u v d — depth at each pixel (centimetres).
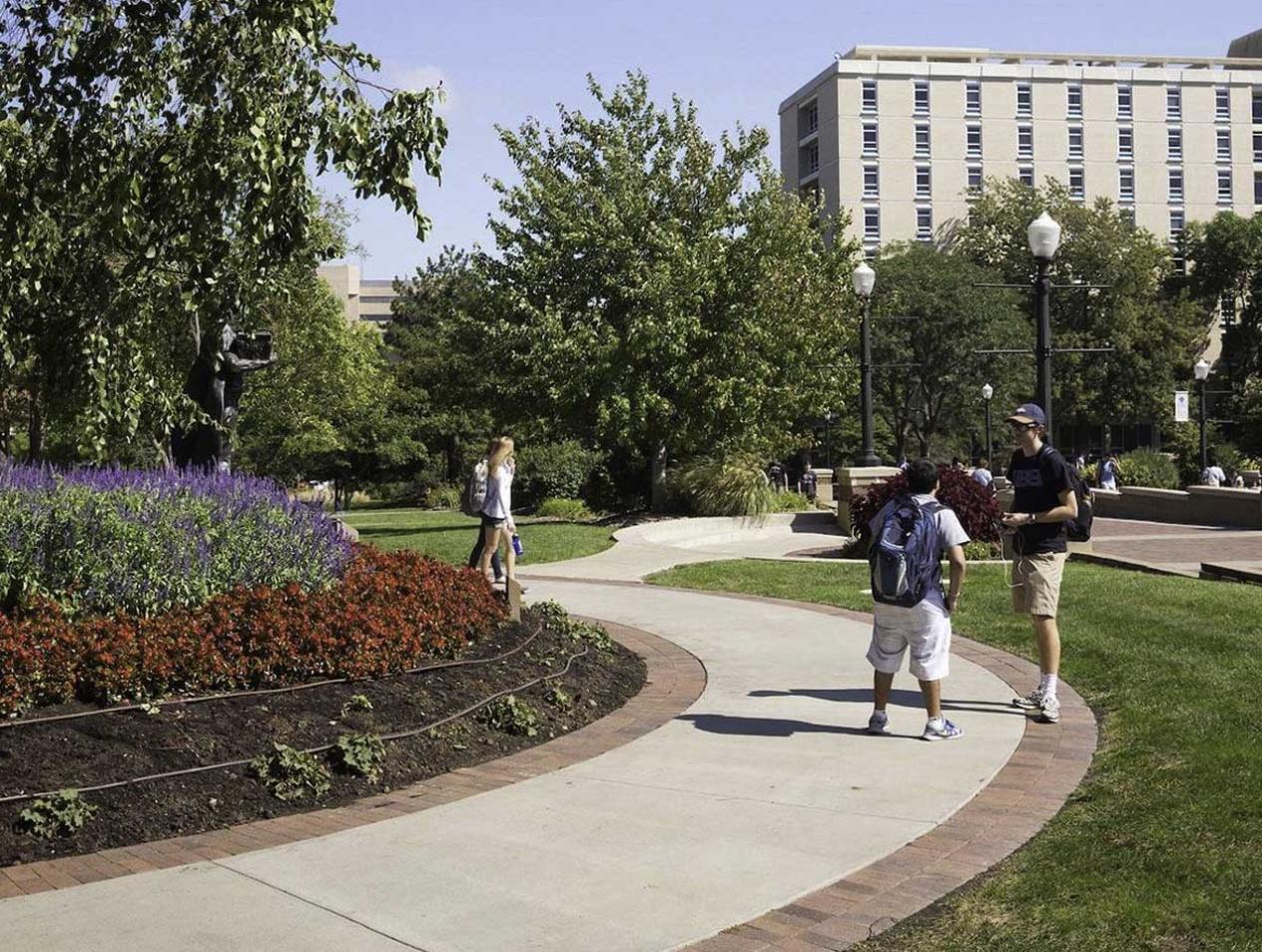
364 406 4428
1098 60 8850
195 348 1377
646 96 2781
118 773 577
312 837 540
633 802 587
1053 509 743
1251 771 573
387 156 896
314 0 882
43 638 637
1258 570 1343
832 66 8325
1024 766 634
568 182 2756
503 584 1222
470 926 430
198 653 675
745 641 1078
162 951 409
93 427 1009
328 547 904
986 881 465
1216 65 9044
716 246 2589
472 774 650
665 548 2067
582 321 2586
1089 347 6406
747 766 650
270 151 868
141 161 933
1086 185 8562
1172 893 430
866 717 763
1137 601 1152
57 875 493
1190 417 6594
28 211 924
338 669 727
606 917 438
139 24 927
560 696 793
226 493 873
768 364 2664
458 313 2736
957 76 8381
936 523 697
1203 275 7425
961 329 5834
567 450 3956
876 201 8300
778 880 473
